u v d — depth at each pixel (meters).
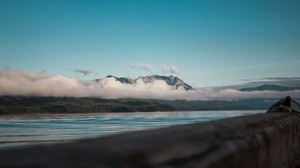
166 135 2.13
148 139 1.92
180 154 1.73
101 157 1.38
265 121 3.87
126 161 1.41
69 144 1.68
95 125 75.88
